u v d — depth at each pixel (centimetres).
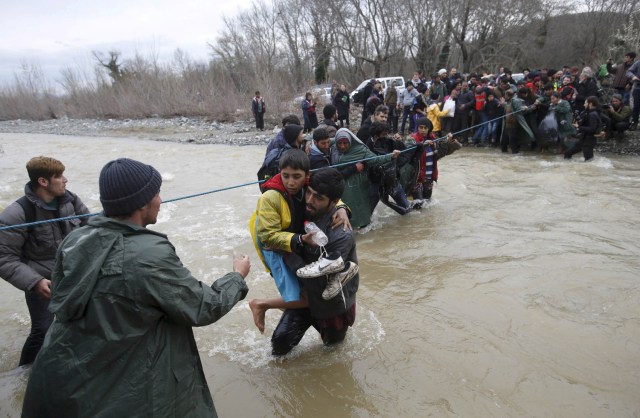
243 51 2973
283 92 2202
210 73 2728
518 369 337
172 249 198
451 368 341
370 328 399
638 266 495
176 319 194
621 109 1121
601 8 2695
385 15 2855
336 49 3156
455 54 3206
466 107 1290
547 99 1114
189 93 2609
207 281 498
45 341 187
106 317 179
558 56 3020
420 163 711
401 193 679
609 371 332
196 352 215
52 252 347
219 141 1662
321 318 324
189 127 2150
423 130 689
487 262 520
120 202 194
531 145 1191
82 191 962
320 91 2136
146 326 186
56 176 336
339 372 341
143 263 183
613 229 610
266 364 354
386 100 1469
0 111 3216
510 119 1146
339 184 306
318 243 288
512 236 596
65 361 179
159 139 1848
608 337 373
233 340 388
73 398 177
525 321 400
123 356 182
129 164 198
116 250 184
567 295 439
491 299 438
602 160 1021
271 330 402
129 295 181
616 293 439
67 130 2403
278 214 310
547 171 953
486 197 786
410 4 2773
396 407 304
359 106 2031
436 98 1451
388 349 368
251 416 301
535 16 2811
